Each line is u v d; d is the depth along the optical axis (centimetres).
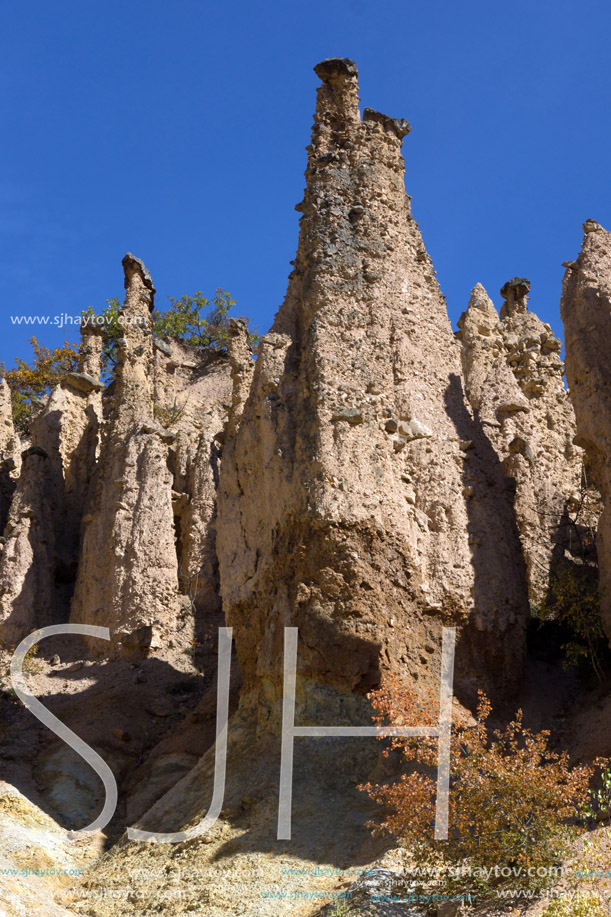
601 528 1995
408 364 2144
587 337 2075
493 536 2078
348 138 2350
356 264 2177
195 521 2834
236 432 2202
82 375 3253
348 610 1830
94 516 2770
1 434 3434
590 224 2239
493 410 2508
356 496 1903
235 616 2058
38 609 2714
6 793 1922
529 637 2144
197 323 4888
